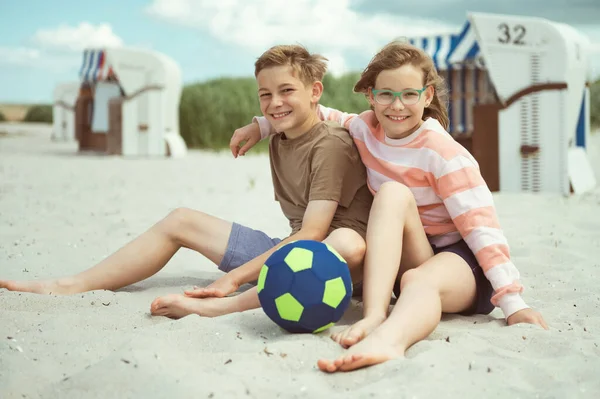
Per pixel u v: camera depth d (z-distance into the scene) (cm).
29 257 390
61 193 686
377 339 214
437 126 275
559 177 679
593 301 293
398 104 263
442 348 216
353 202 290
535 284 331
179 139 1248
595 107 1706
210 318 249
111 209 584
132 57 1206
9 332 238
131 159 1148
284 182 306
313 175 283
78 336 237
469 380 194
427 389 187
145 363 197
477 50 854
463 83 948
